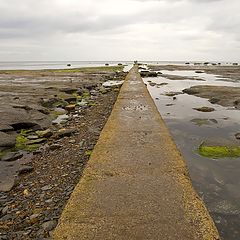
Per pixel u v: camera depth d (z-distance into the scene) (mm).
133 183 5406
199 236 3891
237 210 6043
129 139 8203
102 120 14086
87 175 5766
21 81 33469
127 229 4031
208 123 13891
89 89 27734
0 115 13016
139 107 13289
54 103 18422
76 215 4367
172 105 19078
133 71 45812
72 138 10930
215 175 7793
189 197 4887
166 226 4094
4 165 8258
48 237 4840
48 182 7105
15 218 5504
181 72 59469
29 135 11414
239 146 10188
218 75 50094
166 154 6961
